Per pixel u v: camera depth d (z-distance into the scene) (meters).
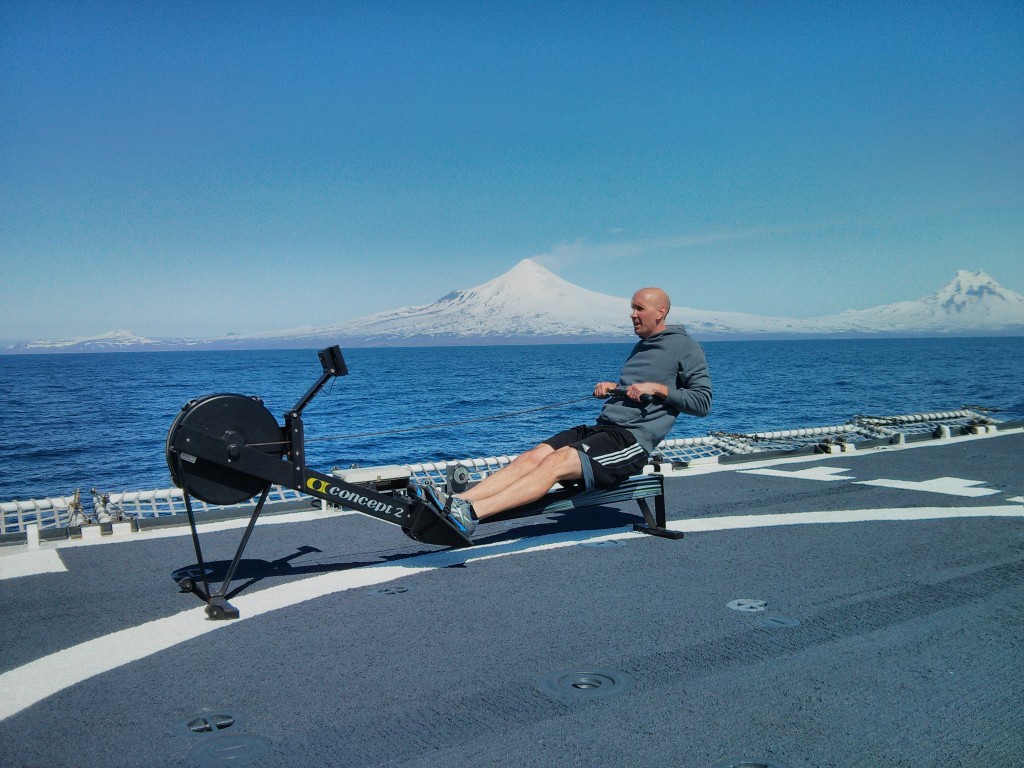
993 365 101.88
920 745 2.36
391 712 2.65
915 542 4.95
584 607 3.76
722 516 5.86
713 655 3.12
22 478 22.14
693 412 4.96
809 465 8.14
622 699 2.72
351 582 4.28
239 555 3.93
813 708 2.62
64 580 4.42
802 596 3.89
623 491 5.06
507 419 39.34
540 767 2.25
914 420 10.84
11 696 2.85
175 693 2.85
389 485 4.57
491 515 4.48
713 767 2.24
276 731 2.52
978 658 3.04
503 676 2.94
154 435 32.50
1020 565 4.39
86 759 2.36
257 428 3.93
